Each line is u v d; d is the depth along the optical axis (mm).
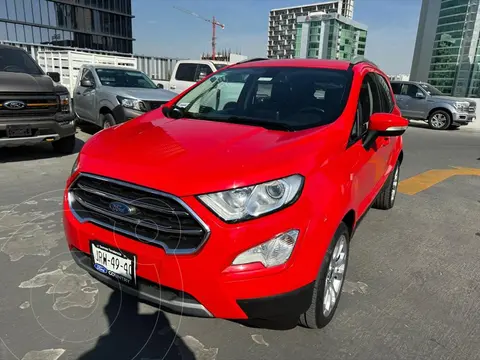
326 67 3492
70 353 2229
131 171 2092
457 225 4699
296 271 2023
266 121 2916
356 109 3049
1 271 3012
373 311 2801
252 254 1945
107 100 8266
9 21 53344
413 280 3297
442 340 2521
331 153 2434
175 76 12891
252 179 1986
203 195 1927
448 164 8500
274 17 120562
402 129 2984
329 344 2422
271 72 3529
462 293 3127
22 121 5969
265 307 2014
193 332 2465
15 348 2236
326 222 2156
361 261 3596
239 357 2277
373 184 3551
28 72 6805
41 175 5688
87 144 2564
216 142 2375
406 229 4473
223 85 3541
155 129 2715
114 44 65125
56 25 57812
